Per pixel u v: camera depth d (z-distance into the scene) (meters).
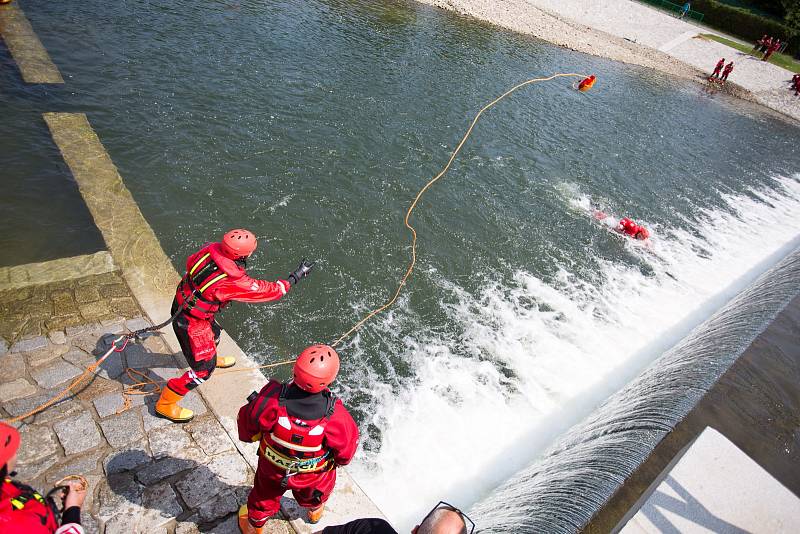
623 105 21.12
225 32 16.08
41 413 4.32
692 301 10.34
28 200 7.53
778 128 25.27
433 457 6.10
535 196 12.52
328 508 4.17
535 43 26.84
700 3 41.47
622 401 6.52
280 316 7.27
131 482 3.99
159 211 8.40
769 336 6.97
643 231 11.73
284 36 17.31
